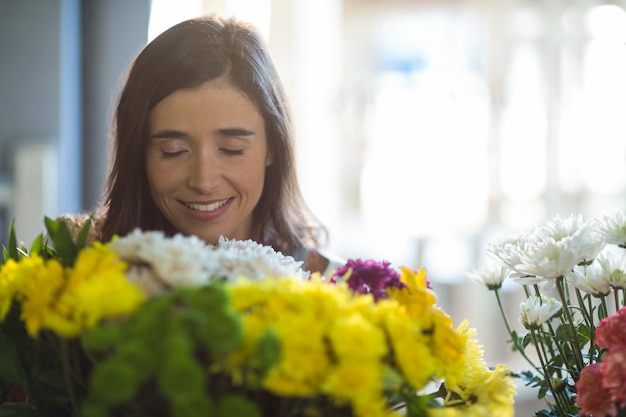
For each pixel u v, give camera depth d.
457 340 0.93
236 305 0.81
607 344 1.04
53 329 0.83
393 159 4.22
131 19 3.71
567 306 1.20
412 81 4.17
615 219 1.16
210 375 0.82
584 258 1.11
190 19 1.44
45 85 3.65
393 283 0.96
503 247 1.21
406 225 4.20
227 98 1.36
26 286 0.88
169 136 1.36
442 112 4.16
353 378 0.78
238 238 1.61
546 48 3.99
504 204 4.11
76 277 0.83
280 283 0.84
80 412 0.92
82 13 3.72
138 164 1.48
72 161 3.75
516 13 4.00
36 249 1.05
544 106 4.02
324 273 1.75
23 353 1.01
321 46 4.05
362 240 4.22
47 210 3.55
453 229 4.15
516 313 3.78
